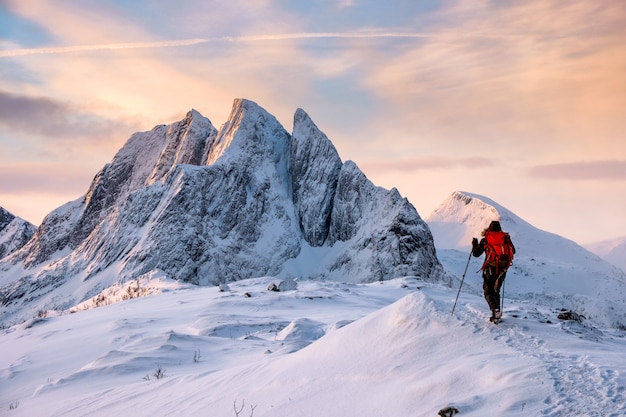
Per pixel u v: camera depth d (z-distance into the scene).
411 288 53.72
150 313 34.69
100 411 10.05
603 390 5.05
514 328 7.41
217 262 195.00
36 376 18.23
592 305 142.75
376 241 189.75
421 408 5.64
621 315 136.38
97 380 13.59
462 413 5.18
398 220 188.25
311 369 7.88
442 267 186.25
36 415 11.24
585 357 6.06
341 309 35.50
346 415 6.12
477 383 5.78
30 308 183.25
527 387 5.33
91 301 75.75
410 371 6.68
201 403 8.39
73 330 30.14
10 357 24.23
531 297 159.38
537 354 6.27
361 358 7.57
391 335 7.85
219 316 28.77
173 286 66.38
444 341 7.28
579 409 4.77
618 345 7.97
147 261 185.38
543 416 4.76
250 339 18.75
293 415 6.60
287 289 49.03
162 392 10.05
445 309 8.13
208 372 10.64
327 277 194.25
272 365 8.98
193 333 24.53
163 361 14.67
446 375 6.11
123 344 22.78
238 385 8.65
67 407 11.09
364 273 183.38
